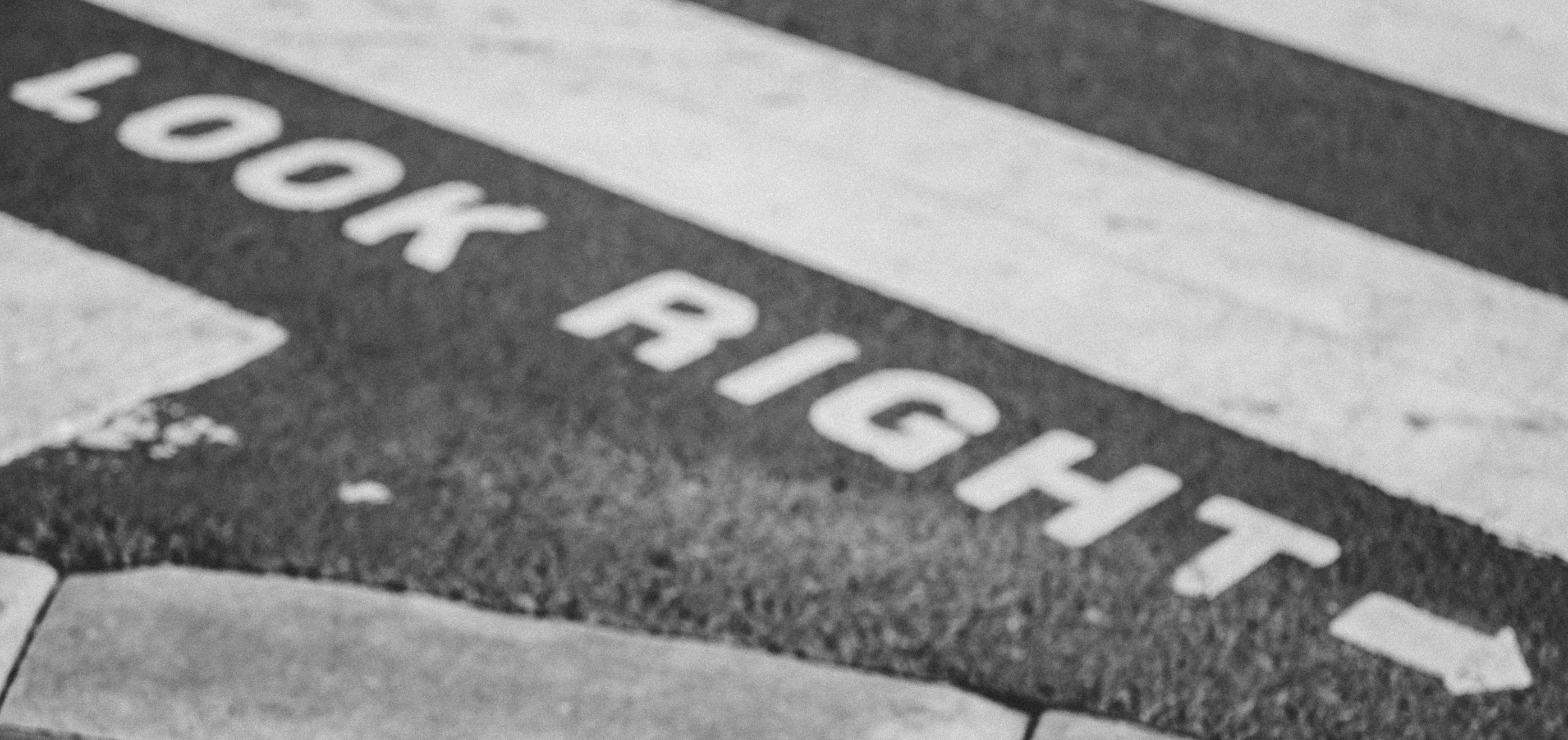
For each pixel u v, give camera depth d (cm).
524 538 356
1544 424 415
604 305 425
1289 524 378
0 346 393
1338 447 402
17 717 306
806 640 338
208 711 310
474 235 443
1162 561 364
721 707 319
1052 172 494
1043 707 329
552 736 311
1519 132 533
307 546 349
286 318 410
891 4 572
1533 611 360
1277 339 436
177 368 392
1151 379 418
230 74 497
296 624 329
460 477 370
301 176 458
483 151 475
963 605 349
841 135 500
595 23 544
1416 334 443
